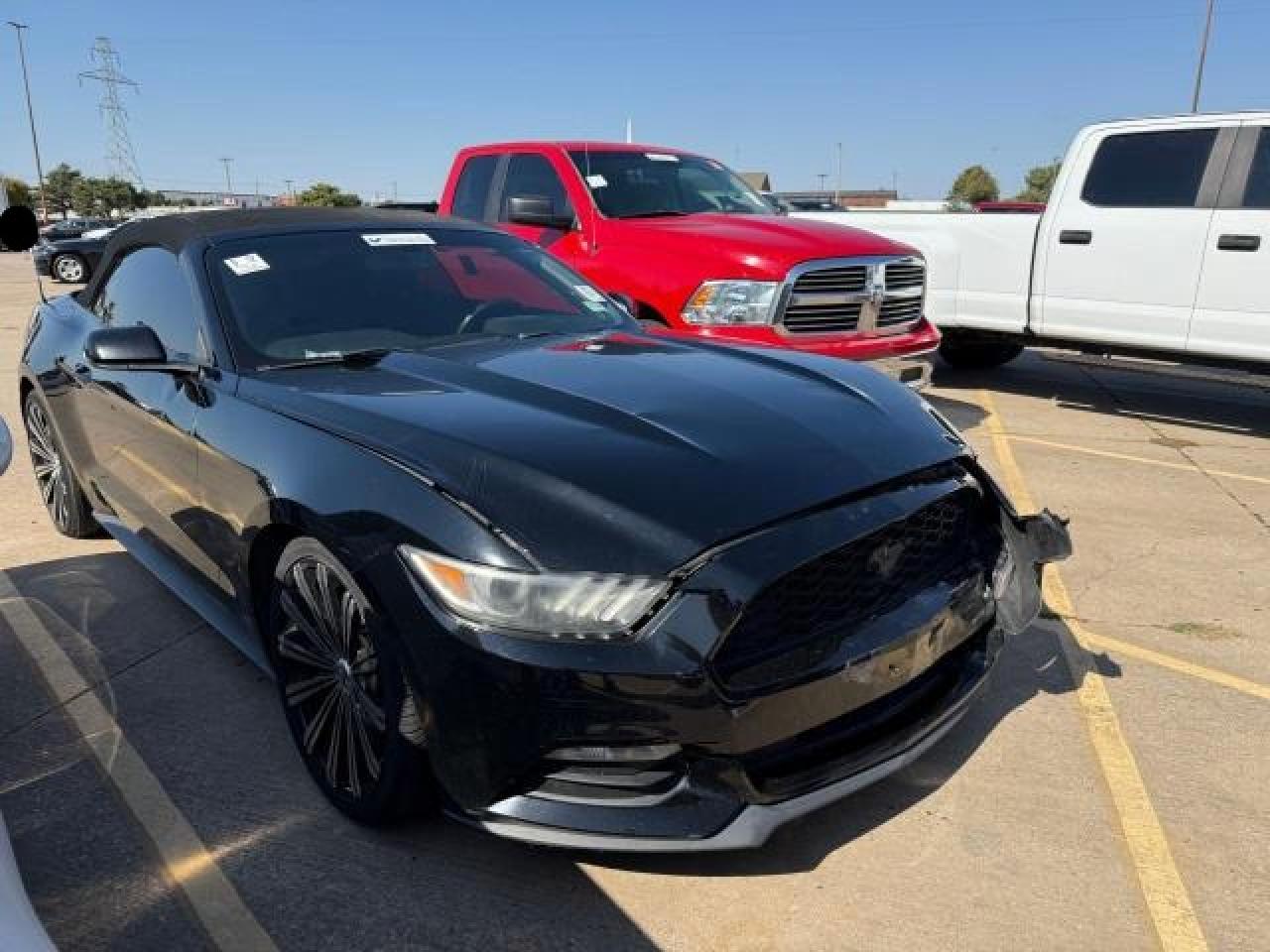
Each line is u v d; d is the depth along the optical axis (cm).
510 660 212
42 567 463
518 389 281
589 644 211
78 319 452
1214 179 690
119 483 395
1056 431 726
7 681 355
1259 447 679
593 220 656
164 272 369
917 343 624
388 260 372
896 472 251
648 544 214
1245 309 680
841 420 270
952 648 261
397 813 253
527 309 377
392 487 236
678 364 315
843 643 232
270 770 299
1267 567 452
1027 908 237
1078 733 312
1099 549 475
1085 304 759
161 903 243
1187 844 259
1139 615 402
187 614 409
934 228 841
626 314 405
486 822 224
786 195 4097
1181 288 707
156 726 325
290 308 337
